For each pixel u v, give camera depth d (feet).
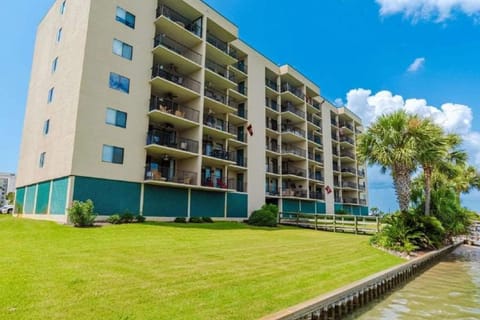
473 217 75.66
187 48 82.48
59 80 68.39
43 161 69.26
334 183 153.17
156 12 73.10
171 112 72.13
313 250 40.52
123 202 60.75
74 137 55.62
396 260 36.83
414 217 47.70
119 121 62.13
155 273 22.47
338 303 19.90
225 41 93.97
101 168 58.23
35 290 16.84
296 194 116.06
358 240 56.75
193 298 17.37
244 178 94.12
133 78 65.62
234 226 69.97
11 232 41.96
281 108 118.93
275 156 112.47
